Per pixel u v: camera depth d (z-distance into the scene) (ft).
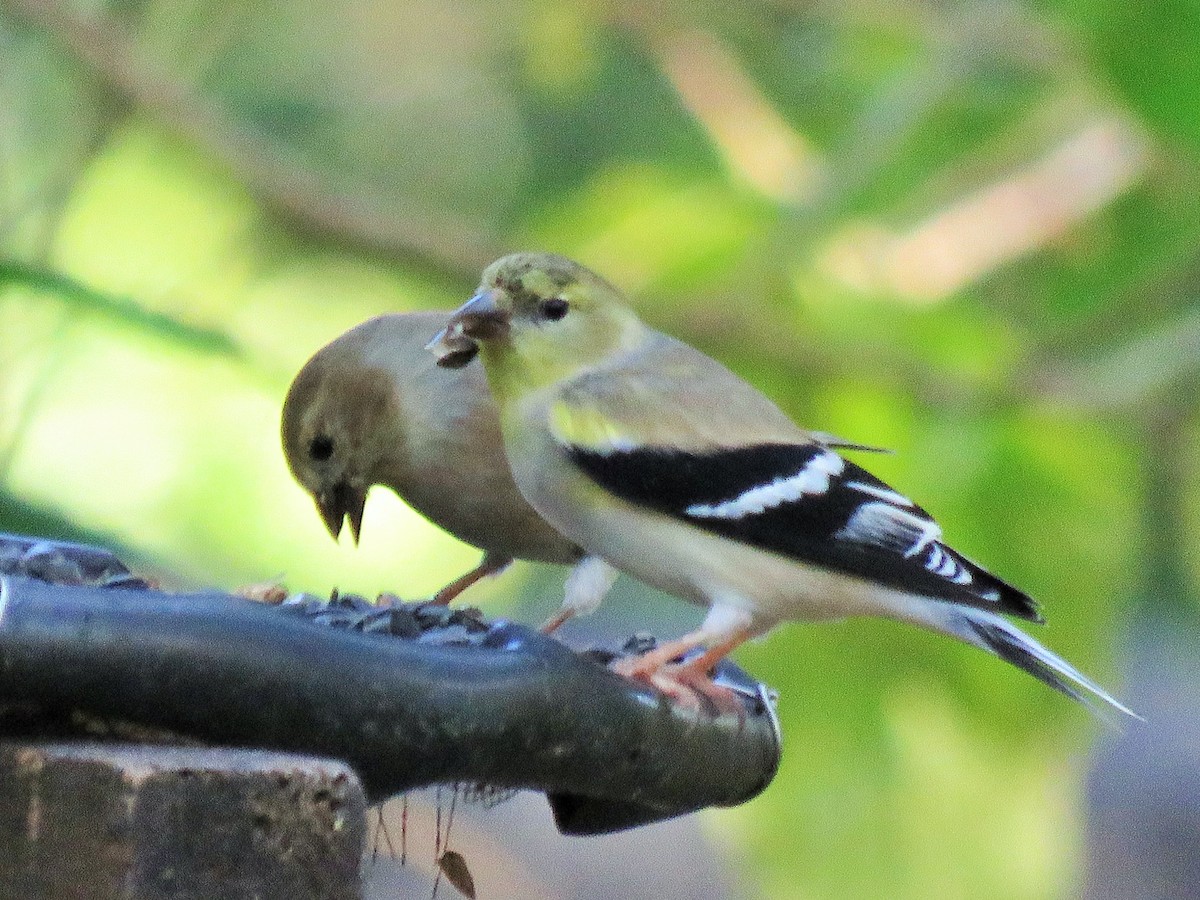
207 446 35.29
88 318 25.52
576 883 51.26
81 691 15.16
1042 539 39.06
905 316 39.78
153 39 37.70
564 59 40.70
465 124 41.47
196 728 15.51
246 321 38.47
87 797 14.44
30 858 14.53
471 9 40.34
